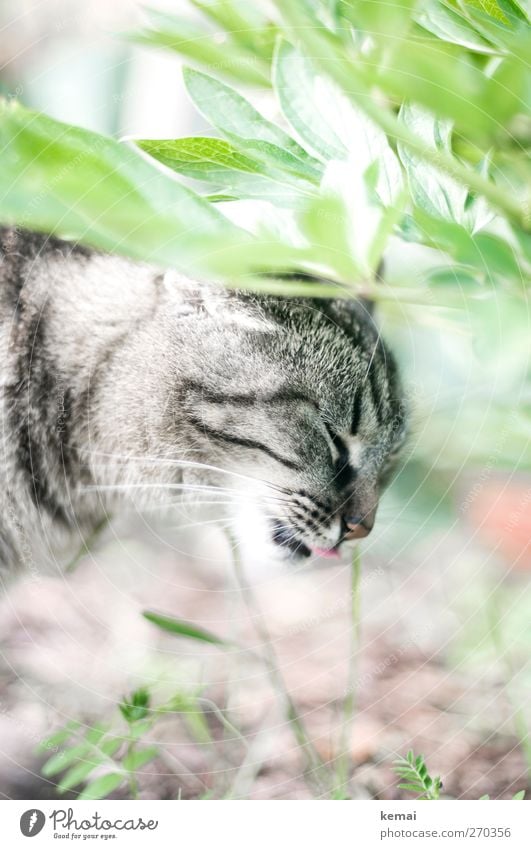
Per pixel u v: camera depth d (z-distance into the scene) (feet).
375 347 2.11
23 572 2.19
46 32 2.08
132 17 1.82
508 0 1.69
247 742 2.15
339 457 2.12
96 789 1.88
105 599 2.48
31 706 2.23
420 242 1.69
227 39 1.68
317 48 1.42
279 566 2.21
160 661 2.23
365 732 2.19
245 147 1.75
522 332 1.26
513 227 1.64
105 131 2.04
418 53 1.25
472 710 2.21
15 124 1.35
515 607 2.15
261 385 2.05
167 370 2.06
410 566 2.46
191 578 2.61
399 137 1.59
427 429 2.13
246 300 2.02
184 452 2.12
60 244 2.07
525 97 1.27
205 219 1.52
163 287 2.04
